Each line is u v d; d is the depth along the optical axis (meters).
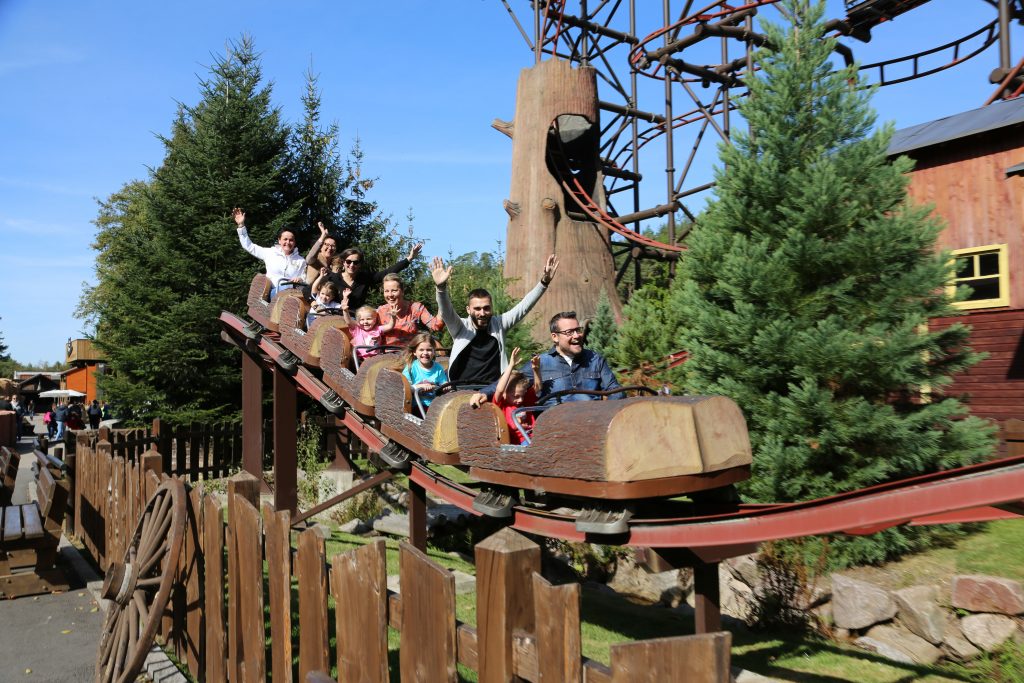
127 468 6.00
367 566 2.76
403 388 6.06
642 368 12.98
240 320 10.24
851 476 6.83
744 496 7.25
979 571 6.12
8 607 6.40
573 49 20.81
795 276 7.33
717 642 1.69
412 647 2.58
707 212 8.28
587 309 18.44
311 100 21.66
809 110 7.78
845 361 6.86
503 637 2.20
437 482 5.92
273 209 20.27
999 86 13.33
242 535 3.80
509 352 12.59
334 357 7.49
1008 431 7.86
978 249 11.23
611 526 3.93
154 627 4.20
